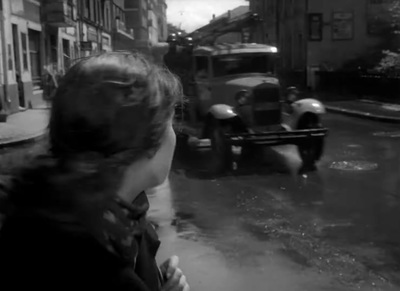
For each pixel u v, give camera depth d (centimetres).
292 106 1150
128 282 104
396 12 2933
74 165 107
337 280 526
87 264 102
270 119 1129
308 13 3612
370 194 887
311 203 834
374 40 3619
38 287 102
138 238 118
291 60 4059
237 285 517
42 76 2800
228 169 1092
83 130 107
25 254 103
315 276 537
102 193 107
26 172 107
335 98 2905
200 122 1237
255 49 1213
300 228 704
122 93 110
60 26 3148
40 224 104
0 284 103
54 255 102
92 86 109
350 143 1455
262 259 589
